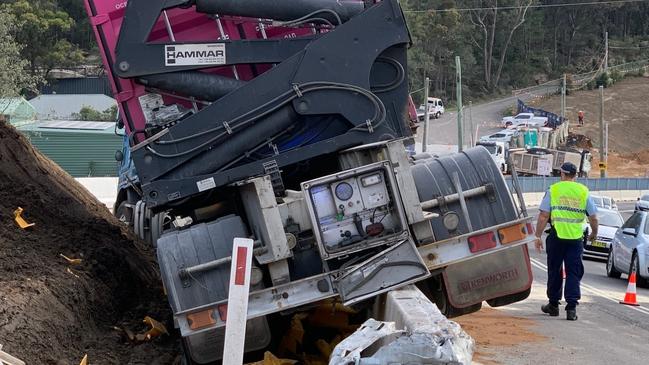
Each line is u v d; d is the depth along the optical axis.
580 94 127.94
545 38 143.62
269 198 9.53
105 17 10.64
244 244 7.71
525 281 10.49
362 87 10.37
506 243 10.05
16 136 17.97
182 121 10.23
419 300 8.69
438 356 6.72
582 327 14.59
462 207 10.09
